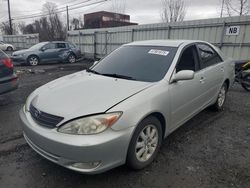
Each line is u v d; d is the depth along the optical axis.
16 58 13.57
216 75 4.30
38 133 2.44
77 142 2.23
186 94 3.36
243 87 7.04
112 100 2.51
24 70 11.20
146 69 3.29
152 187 2.52
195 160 3.04
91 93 2.70
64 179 2.64
